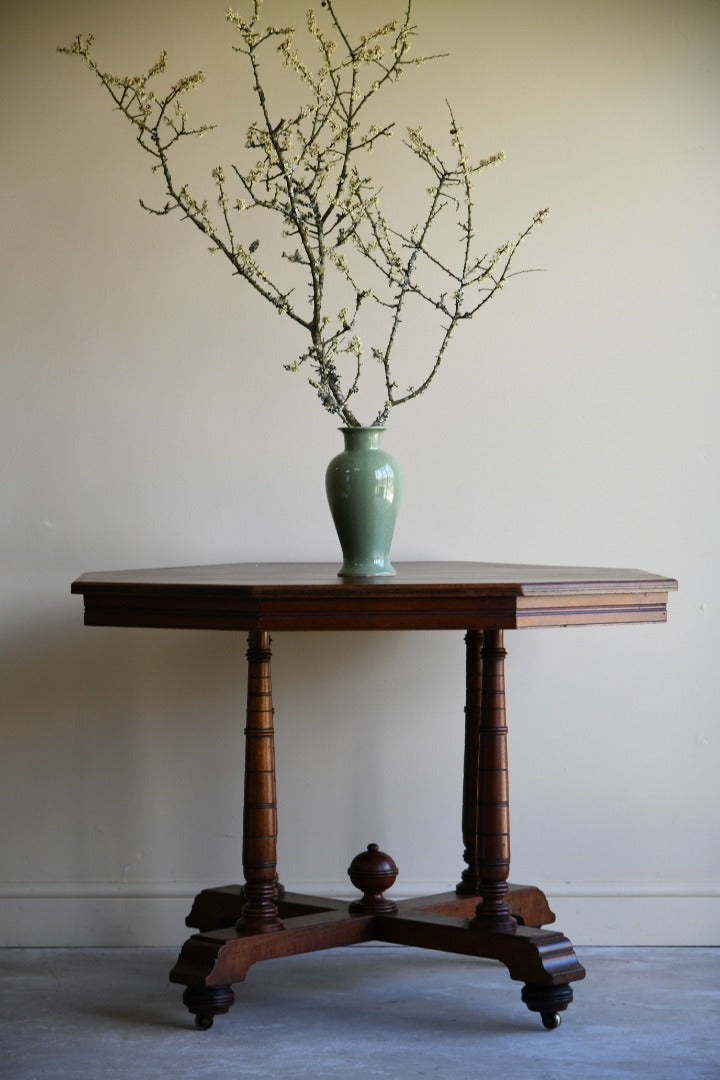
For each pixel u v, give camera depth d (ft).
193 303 10.25
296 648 10.21
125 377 10.24
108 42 10.25
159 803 10.17
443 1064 7.38
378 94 10.24
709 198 10.25
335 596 7.41
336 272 10.22
